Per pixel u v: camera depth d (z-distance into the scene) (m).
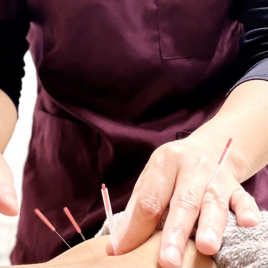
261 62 0.59
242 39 0.63
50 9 0.62
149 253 0.45
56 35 0.63
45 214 0.67
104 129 0.63
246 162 0.52
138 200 0.47
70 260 0.47
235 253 0.43
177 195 0.46
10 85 0.67
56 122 0.68
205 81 0.64
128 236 0.47
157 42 0.61
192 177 0.47
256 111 0.54
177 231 0.44
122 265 0.44
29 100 1.56
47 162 0.69
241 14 0.64
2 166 0.51
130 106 0.64
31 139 0.73
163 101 0.63
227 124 0.53
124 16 0.61
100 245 0.49
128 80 0.62
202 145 0.51
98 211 0.64
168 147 0.50
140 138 0.62
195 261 0.44
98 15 0.60
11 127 0.64
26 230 0.70
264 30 0.60
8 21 0.65
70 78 0.64
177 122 0.64
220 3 0.62
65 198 0.67
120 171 0.64
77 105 0.65
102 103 0.64
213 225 0.44
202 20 0.62
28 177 0.71
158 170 0.48
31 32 0.70
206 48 0.63
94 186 0.65
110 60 0.62
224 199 0.47
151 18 0.61
